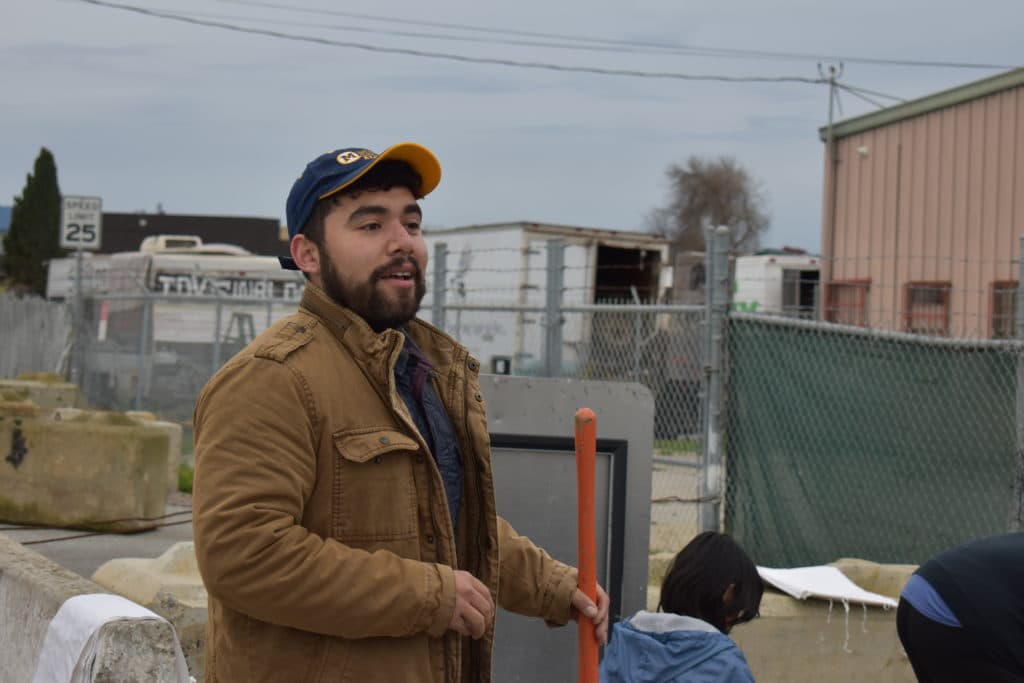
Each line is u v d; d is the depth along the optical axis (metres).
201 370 17.73
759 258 24.30
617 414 3.96
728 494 7.01
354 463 2.15
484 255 19.64
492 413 3.91
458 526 2.37
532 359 15.29
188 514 10.25
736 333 7.03
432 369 2.40
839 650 5.12
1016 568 3.44
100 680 2.63
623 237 20.69
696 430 8.89
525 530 3.93
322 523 2.14
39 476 9.44
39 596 3.14
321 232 2.28
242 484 2.05
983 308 14.72
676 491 9.09
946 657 3.45
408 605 2.07
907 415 6.72
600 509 3.94
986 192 14.91
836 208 17.56
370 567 2.07
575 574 2.66
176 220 50.06
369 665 2.14
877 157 16.78
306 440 2.11
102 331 16.17
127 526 9.25
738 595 3.08
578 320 14.43
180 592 4.91
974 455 6.52
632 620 3.03
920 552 6.65
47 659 2.93
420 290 2.32
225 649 2.18
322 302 2.27
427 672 2.21
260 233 48.91
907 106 16.05
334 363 2.20
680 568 3.09
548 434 3.94
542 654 3.96
